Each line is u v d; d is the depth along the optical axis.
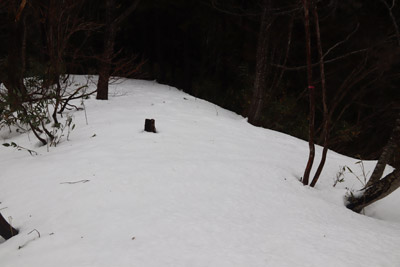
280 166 5.57
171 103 9.35
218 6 13.12
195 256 2.83
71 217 3.46
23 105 6.30
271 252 2.97
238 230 3.34
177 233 3.19
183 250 2.91
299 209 4.09
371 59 10.70
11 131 7.22
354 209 4.61
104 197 3.82
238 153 5.88
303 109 11.88
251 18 12.19
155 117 7.43
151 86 12.69
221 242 3.08
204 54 15.72
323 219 3.91
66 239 3.09
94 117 7.46
